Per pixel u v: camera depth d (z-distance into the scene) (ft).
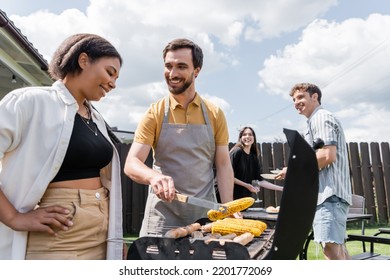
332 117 8.68
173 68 5.55
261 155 24.34
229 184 6.41
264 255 3.54
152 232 5.84
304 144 3.27
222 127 6.37
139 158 5.80
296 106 9.90
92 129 4.27
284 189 3.28
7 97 3.64
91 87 4.05
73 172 3.99
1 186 3.61
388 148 25.79
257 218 8.27
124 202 22.25
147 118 6.00
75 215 3.82
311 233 9.65
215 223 4.73
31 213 3.57
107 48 4.04
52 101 3.89
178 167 5.96
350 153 25.36
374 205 25.27
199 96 6.23
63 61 3.99
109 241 4.28
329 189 8.39
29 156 3.67
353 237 8.20
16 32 12.80
